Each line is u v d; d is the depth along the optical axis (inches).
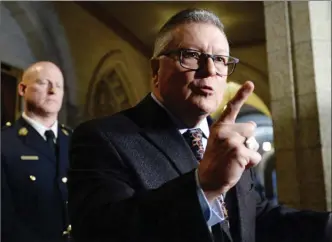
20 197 67.6
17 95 123.3
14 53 126.0
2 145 71.0
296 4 98.5
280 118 98.7
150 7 171.6
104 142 31.7
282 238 37.5
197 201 24.7
